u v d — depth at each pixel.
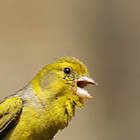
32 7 16.09
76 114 14.31
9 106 7.20
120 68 15.19
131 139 14.07
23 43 15.43
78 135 13.90
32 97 7.36
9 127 7.20
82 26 15.92
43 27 15.83
